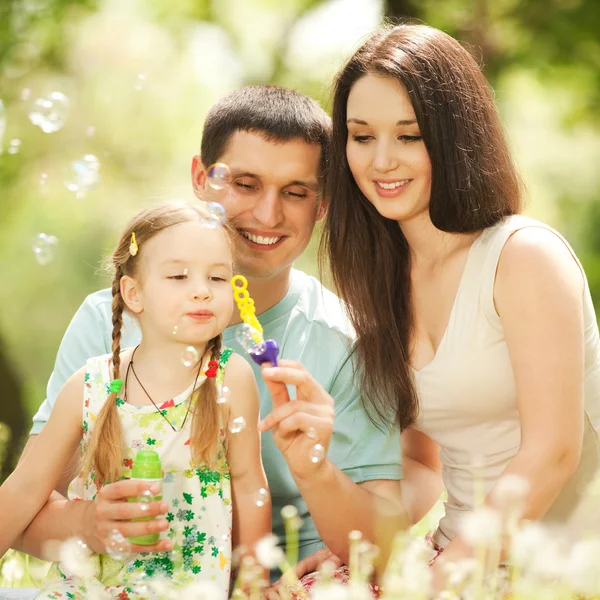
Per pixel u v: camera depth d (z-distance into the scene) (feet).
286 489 13.43
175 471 11.96
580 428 11.55
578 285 11.94
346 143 13.05
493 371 12.30
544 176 54.49
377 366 13.08
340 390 13.84
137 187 50.08
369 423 13.58
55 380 13.91
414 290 13.17
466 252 12.64
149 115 48.98
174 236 12.00
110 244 53.26
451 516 13.29
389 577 9.17
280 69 48.57
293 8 48.93
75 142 45.32
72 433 12.32
